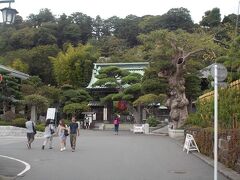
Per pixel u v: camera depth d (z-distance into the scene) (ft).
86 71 225.76
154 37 128.77
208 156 63.82
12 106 159.84
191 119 96.99
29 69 251.60
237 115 55.88
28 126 80.43
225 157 52.26
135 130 155.33
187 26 269.23
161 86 133.90
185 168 50.72
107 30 339.57
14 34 285.02
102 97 203.82
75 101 190.19
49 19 322.34
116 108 188.24
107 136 127.44
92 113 193.26
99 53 265.75
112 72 187.32
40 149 78.48
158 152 73.10
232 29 134.21
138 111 182.39
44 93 185.88
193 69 137.18
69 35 302.04
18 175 43.98
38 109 169.89
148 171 47.70
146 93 148.46
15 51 264.11
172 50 127.65
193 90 142.31
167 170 48.73
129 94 173.68
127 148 81.51
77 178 41.96
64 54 242.78
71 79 226.38
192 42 127.85
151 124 165.07
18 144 91.15
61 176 43.42
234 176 41.78
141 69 212.84
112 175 44.16
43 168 50.31
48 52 258.37
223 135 54.44
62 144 76.02
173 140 108.37
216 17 198.70
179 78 130.62
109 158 62.49
